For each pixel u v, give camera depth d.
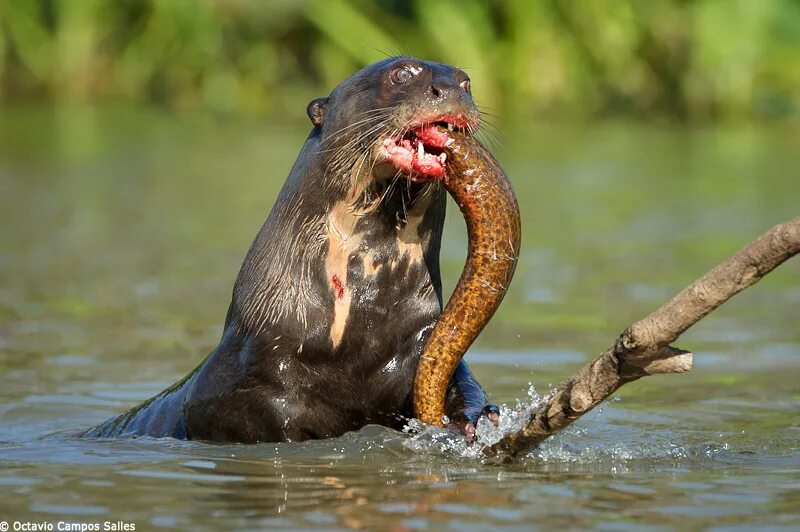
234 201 58.81
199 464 21.27
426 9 84.81
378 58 84.50
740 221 53.88
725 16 88.12
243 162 69.44
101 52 89.44
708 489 19.52
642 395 28.23
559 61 87.50
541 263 45.84
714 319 37.41
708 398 27.88
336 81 85.75
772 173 67.25
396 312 23.31
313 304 23.09
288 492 19.28
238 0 86.44
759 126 86.25
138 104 88.06
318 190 23.58
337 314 23.08
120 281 42.41
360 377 23.25
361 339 23.14
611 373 18.97
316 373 23.08
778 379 29.80
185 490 19.45
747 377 30.06
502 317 37.25
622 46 88.12
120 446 22.95
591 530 17.22
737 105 88.25
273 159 70.62
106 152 71.56
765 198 59.56
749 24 87.69
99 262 45.59
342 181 23.27
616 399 27.75
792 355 32.50
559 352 32.81
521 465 21.11
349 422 23.44
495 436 21.55
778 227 16.78
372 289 23.25
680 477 20.34
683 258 46.38
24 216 54.47
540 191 61.75
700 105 88.50
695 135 82.31
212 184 62.94
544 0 87.12
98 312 37.88
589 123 86.31
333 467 20.97
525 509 18.22
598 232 51.84
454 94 22.36
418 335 23.41
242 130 80.50
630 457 21.91
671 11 88.62
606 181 64.81
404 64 23.08
